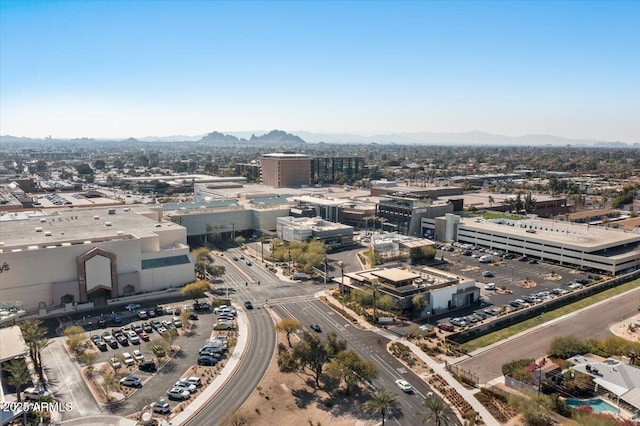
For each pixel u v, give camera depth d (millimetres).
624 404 104312
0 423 92625
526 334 144000
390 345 135500
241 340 138125
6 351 112688
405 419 99938
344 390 111500
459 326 147875
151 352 129375
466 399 107375
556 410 100250
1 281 155875
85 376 116750
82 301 167125
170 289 181625
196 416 100562
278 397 108000
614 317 157000
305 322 152000
